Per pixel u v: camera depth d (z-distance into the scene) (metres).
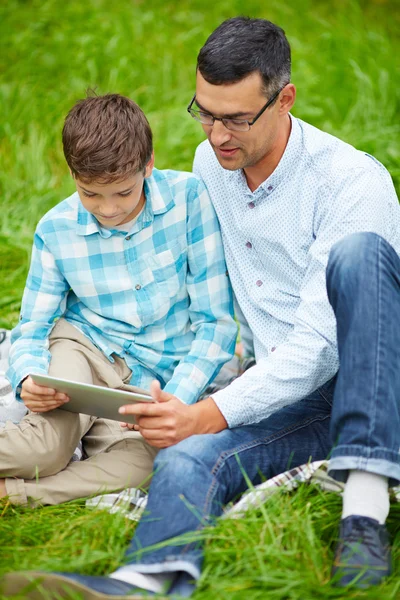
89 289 3.02
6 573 2.25
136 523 2.58
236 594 2.24
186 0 6.98
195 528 2.37
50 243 2.99
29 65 6.02
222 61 2.61
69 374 2.92
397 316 2.45
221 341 3.04
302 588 2.27
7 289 4.27
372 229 2.75
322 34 6.29
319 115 5.54
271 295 2.98
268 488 2.56
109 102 2.86
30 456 2.74
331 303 2.54
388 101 5.60
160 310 3.04
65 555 2.44
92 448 3.05
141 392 3.00
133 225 2.96
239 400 2.67
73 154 2.75
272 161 2.86
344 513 2.39
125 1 6.84
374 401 2.38
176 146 5.29
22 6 6.61
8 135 5.46
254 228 2.94
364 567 2.27
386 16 6.88
